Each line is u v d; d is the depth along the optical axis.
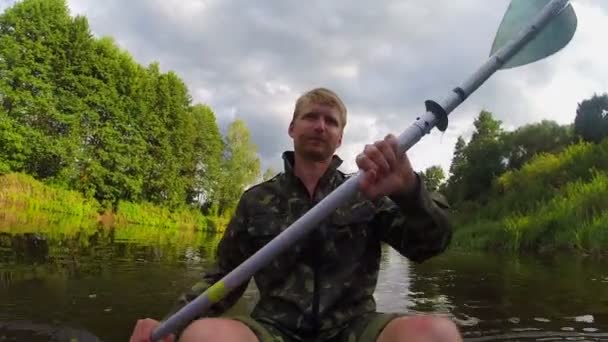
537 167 13.99
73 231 10.29
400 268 5.83
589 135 15.87
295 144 1.78
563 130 18.34
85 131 22.34
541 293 3.92
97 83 22.58
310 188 1.75
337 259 1.61
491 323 2.94
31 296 3.46
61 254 5.93
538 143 18.17
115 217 22.28
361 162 1.28
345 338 1.51
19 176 18.28
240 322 1.32
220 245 1.84
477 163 19.41
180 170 28.81
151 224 22.73
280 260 1.62
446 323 1.19
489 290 4.11
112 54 23.97
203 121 31.89
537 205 10.17
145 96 26.00
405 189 1.36
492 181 17.58
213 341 1.14
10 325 2.73
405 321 1.25
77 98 21.72
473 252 8.13
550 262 6.09
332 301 1.57
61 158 20.73
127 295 3.65
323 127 1.71
